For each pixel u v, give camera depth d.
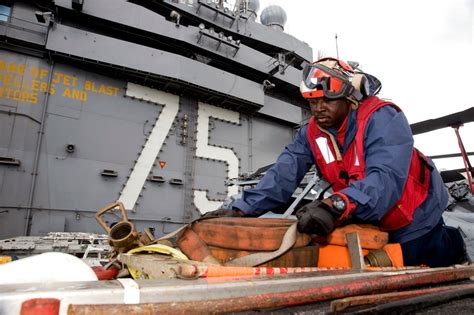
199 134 11.80
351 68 1.66
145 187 10.20
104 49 9.91
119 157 10.03
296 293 0.66
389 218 1.58
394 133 1.46
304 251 1.20
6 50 9.04
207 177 11.51
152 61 10.59
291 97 16.34
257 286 0.70
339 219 1.20
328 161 1.81
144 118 10.85
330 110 1.61
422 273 0.98
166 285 0.62
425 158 1.73
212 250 1.20
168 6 12.53
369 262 1.21
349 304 0.65
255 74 14.39
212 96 12.06
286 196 1.99
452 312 0.70
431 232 1.78
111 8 10.66
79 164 9.33
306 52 16.27
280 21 16.95
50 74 9.45
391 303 0.66
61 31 9.41
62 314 0.48
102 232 9.11
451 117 2.64
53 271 0.68
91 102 9.98
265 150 13.54
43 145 8.94
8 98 8.76
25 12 9.39
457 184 3.65
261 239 1.14
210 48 12.57
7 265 0.67
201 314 0.54
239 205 1.88
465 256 1.97
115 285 0.58
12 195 8.20
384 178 1.35
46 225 8.45
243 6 14.66
